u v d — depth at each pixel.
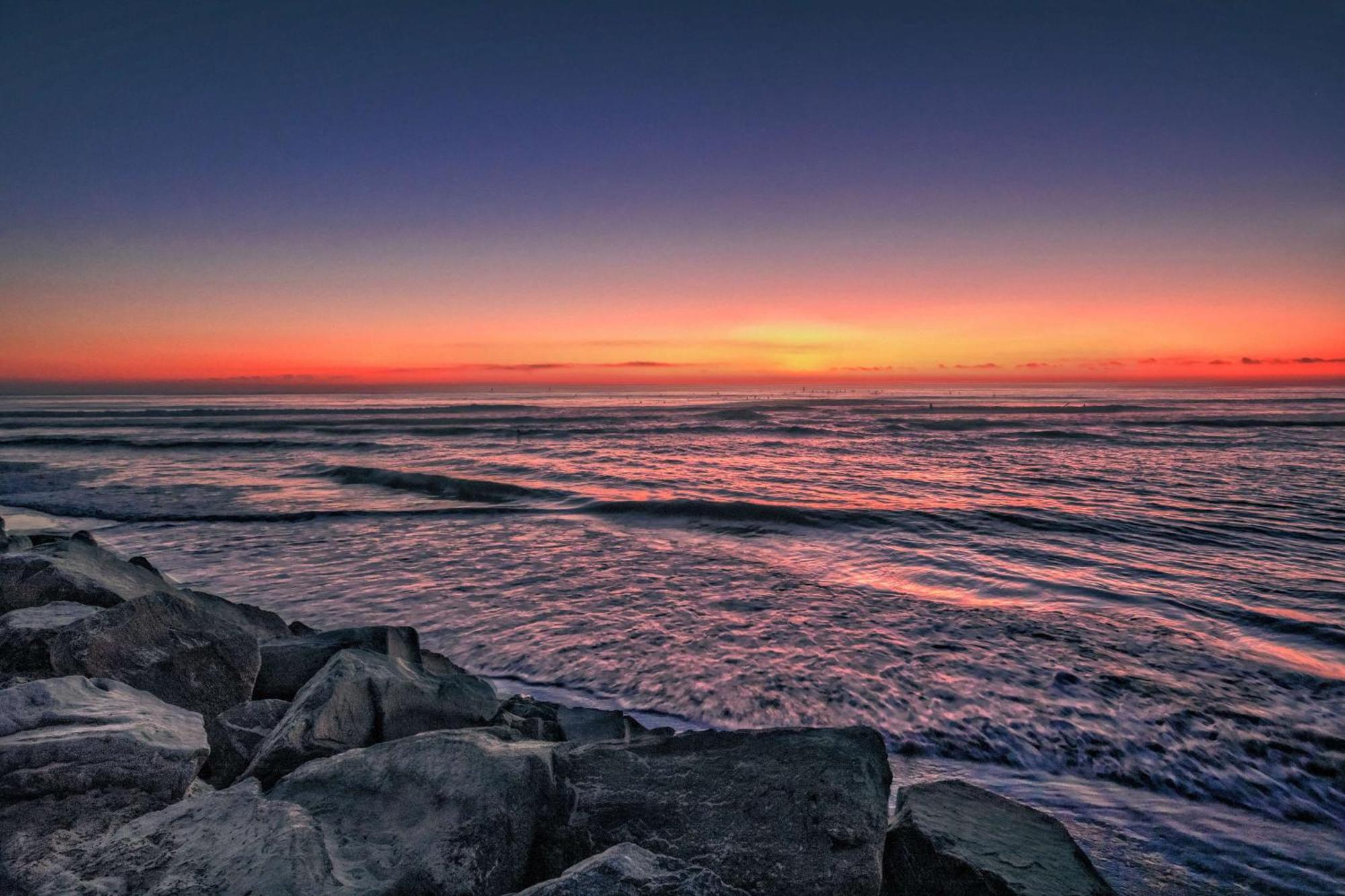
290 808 2.85
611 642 7.21
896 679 6.20
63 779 2.80
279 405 107.50
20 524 14.10
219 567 10.59
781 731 3.64
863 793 3.17
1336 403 83.75
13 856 2.49
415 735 3.76
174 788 3.01
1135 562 10.56
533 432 43.81
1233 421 50.28
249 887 2.37
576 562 10.88
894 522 13.70
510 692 6.04
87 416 69.81
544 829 3.01
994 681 6.12
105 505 16.66
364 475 21.75
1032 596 8.79
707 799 3.16
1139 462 25.41
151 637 4.36
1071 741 5.08
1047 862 2.95
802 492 18.30
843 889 2.71
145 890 2.37
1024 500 16.52
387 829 2.89
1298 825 4.04
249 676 4.59
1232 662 6.51
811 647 7.02
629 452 30.94
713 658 6.74
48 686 3.38
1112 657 6.65
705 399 146.75
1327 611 8.03
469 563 10.85
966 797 3.43
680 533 13.23
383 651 5.24
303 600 8.82
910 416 61.56
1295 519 13.91
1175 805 4.25
